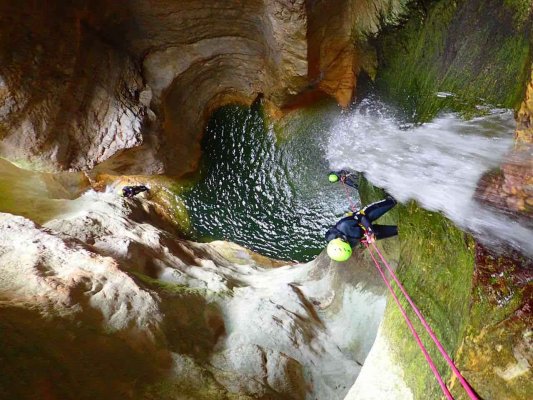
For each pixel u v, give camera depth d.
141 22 7.20
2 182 7.56
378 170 5.89
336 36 7.29
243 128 9.28
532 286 2.49
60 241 5.10
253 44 7.90
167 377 3.74
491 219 3.19
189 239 9.26
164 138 8.07
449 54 4.88
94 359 3.51
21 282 4.12
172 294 4.91
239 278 6.89
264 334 4.77
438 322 2.94
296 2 6.27
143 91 7.49
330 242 4.04
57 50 6.21
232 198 9.26
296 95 8.17
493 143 3.68
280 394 4.12
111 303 4.16
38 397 2.88
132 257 5.61
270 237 8.94
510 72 3.77
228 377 4.05
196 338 4.53
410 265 3.75
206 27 7.52
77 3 6.39
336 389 4.40
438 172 4.30
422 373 2.87
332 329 5.30
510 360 2.32
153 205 9.18
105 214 7.03
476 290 2.65
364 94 7.38
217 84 8.80
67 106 6.55
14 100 5.86
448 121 4.41
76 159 6.92
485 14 4.35
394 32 6.24
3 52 5.62
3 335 3.22
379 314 4.80
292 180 8.88
